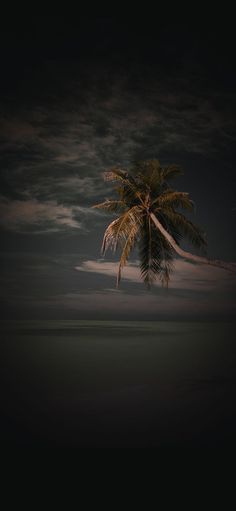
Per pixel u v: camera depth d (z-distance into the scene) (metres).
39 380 37.19
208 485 12.88
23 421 21.22
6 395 28.91
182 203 15.62
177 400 27.09
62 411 23.73
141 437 18.34
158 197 15.41
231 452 16.23
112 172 15.64
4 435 18.56
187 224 15.87
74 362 57.03
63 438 18.06
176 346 93.25
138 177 15.66
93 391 30.86
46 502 11.59
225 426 20.33
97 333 156.25
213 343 104.69
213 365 51.56
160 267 16.02
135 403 26.08
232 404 25.80
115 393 29.91
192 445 17.14
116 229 15.48
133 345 95.81
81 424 20.59
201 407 24.77
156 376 40.31
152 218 15.41
